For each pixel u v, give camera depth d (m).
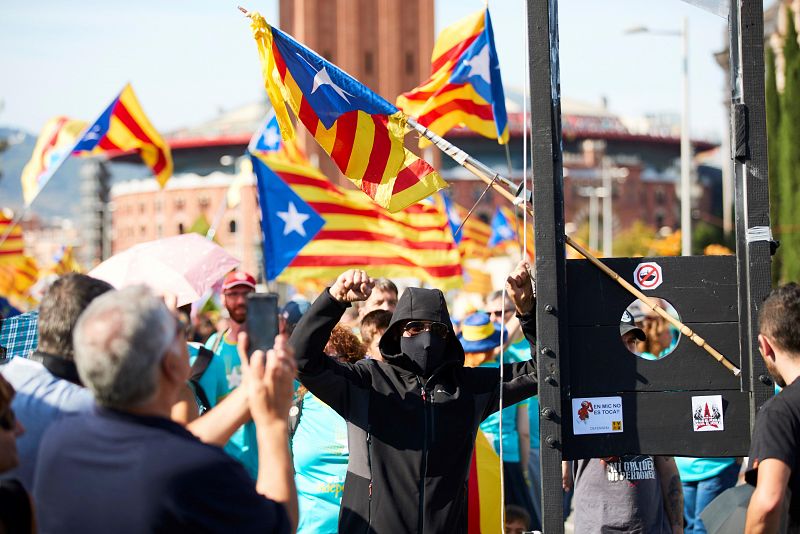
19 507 3.13
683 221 22.97
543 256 4.35
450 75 8.36
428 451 4.84
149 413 3.28
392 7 98.00
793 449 3.97
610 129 124.00
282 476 3.41
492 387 5.06
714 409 4.47
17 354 5.93
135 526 3.12
